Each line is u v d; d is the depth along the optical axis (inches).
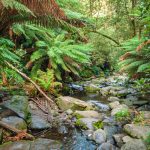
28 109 183.3
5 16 171.2
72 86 293.1
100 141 147.5
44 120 172.7
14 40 272.8
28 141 138.1
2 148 129.1
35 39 287.9
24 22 183.5
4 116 162.4
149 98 231.3
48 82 238.2
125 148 131.1
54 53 263.3
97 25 430.6
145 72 239.9
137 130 150.4
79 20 265.1
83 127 165.5
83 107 203.2
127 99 231.9
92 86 288.2
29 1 160.7
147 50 226.4
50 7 166.6
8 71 202.4
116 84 308.3
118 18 413.4
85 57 274.7
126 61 238.2
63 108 201.0
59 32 317.7
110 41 437.4
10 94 211.8
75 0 319.3
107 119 179.8
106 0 425.4
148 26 214.7
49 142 138.0
